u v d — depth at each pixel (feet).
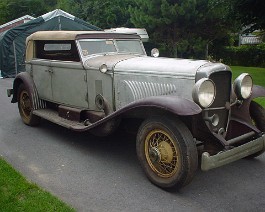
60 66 17.67
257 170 14.25
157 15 50.37
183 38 52.31
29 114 20.75
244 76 14.08
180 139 11.48
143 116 13.26
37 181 13.17
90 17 70.13
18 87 21.20
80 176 13.65
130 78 14.53
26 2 108.37
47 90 19.15
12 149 16.81
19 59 44.86
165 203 11.50
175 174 11.82
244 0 38.32
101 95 15.52
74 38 16.60
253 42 91.15
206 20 49.34
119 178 13.46
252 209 11.12
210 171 14.14
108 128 14.23
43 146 17.20
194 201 11.64
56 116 18.17
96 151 16.48
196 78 12.55
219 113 13.33
